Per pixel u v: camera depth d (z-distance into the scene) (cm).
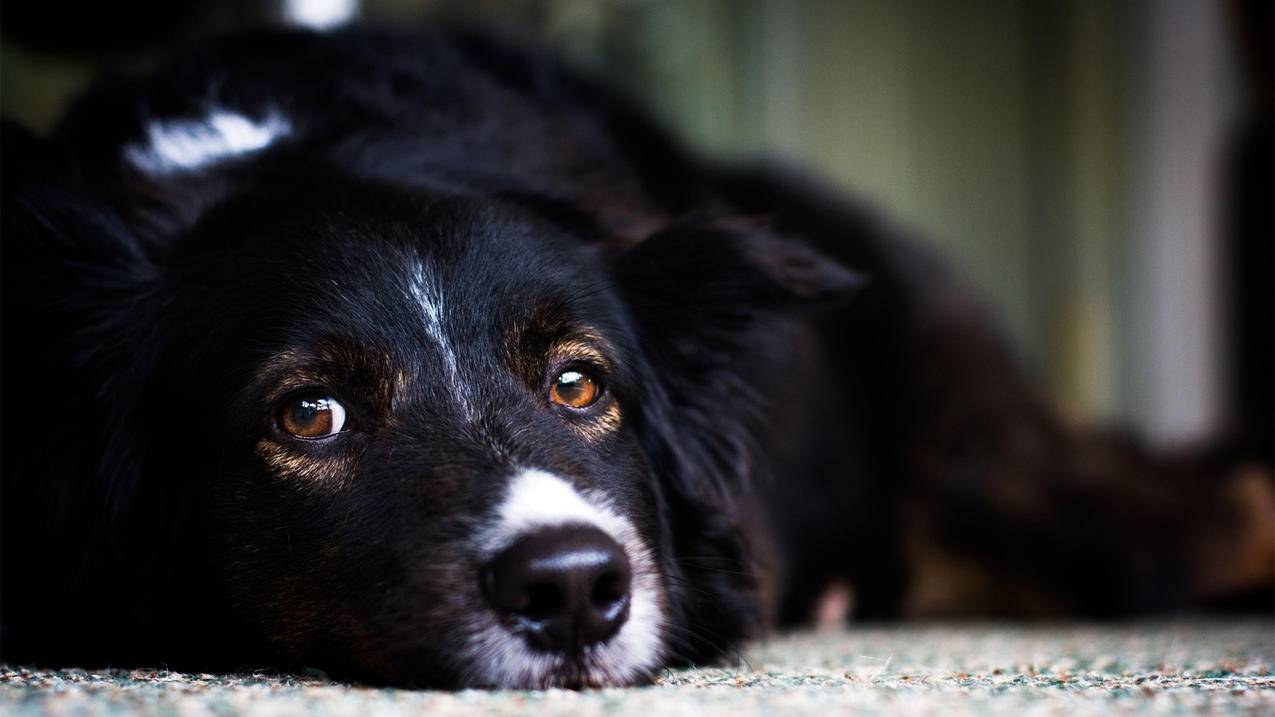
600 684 42
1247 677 42
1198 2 122
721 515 55
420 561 42
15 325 50
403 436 45
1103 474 85
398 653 42
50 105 88
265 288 47
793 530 73
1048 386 99
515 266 49
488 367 47
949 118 122
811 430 74
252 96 59
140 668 48
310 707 34
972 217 123
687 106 107
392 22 69
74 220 50
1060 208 125
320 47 64
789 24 114
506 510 42
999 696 36
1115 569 83
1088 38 123
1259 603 86
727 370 56
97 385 50
